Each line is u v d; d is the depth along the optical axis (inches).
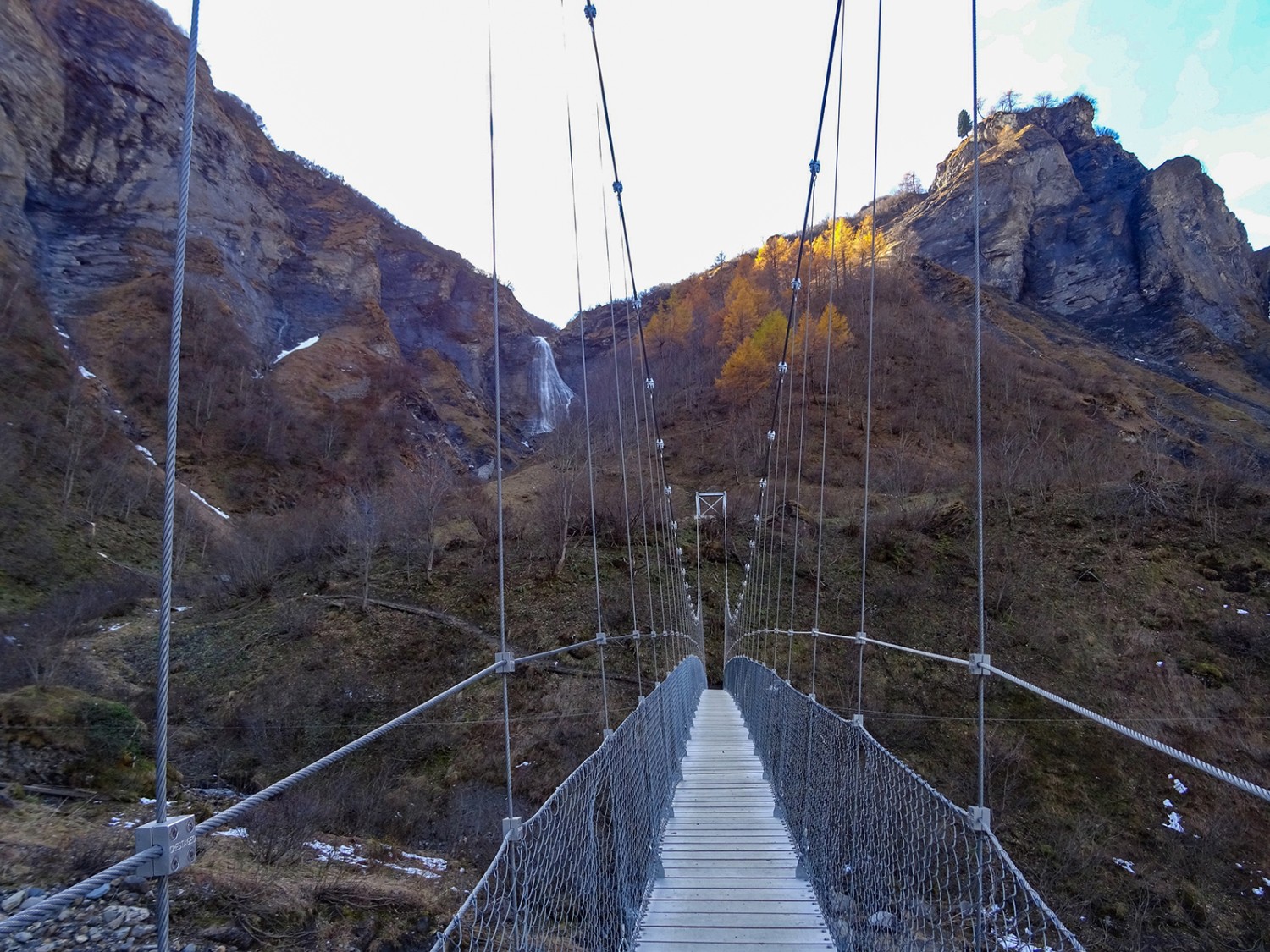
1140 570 765.3
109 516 870.4
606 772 140.7
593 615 724.0
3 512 767.1
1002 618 725.9
